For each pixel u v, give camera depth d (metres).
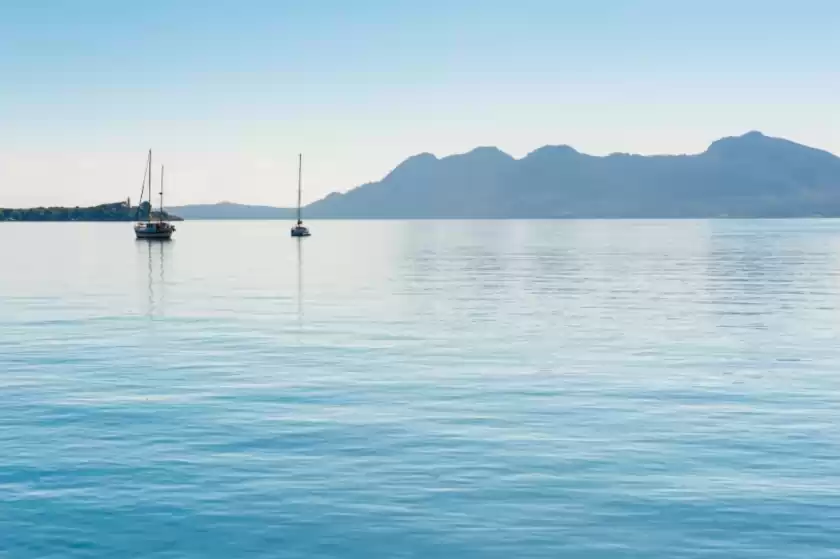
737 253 105.56
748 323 34.59
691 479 13.74
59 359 25.77
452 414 18.28
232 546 11.23
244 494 13.08
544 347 28.09
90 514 12.33
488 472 14.09
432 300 45.03
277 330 32.84
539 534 11.49
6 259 93.88
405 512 12.30
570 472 14.09
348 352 27.12
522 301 44.28
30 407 19.00
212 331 32.59
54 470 14.30
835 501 12.73
